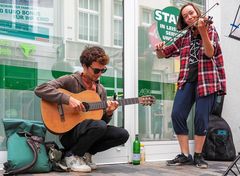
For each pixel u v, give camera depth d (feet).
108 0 12.40
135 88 12.70
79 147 9.91
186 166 11.48
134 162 11.81
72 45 11.64
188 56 11.46
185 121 11.62
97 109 10.06
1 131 10.30
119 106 11.31
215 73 11.12
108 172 10.13
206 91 11.02
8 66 10.55
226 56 15.46
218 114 14.35
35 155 9.43
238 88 15.78
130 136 12.34
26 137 9.64
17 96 10.68
